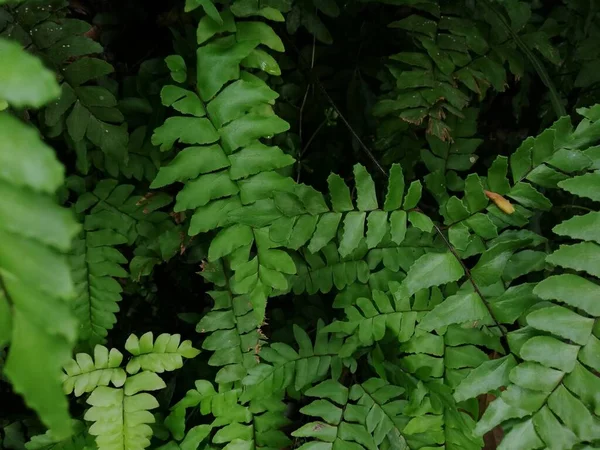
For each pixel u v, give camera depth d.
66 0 0.94
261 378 0.96
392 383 0.97
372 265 0.98
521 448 0.88
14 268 0.54
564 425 0.88
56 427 0.51
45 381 0.51
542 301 0.91
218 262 0.97
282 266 0.91
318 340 0.98
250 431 0.97
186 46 0.97
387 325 0.95
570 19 1.03
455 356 0.93
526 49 0.99
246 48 0.91
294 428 1.01
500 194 0.93
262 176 0.91
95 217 0.98
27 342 0.52
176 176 0.90
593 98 1.04
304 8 0.99
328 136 1.05
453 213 0.93
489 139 1.08
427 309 0.95
